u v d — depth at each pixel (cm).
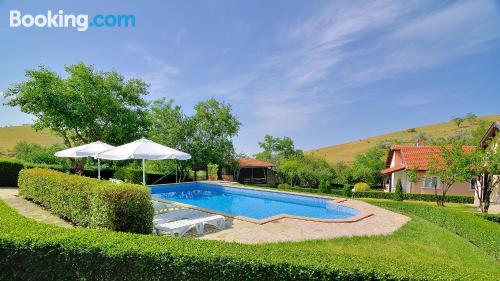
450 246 798
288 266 414
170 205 1159
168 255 436
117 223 700
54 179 1020
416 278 392
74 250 457
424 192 2506
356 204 1455
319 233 848
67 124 2134
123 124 2417
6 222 555
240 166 3541
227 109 2850
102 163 2592
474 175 1612
